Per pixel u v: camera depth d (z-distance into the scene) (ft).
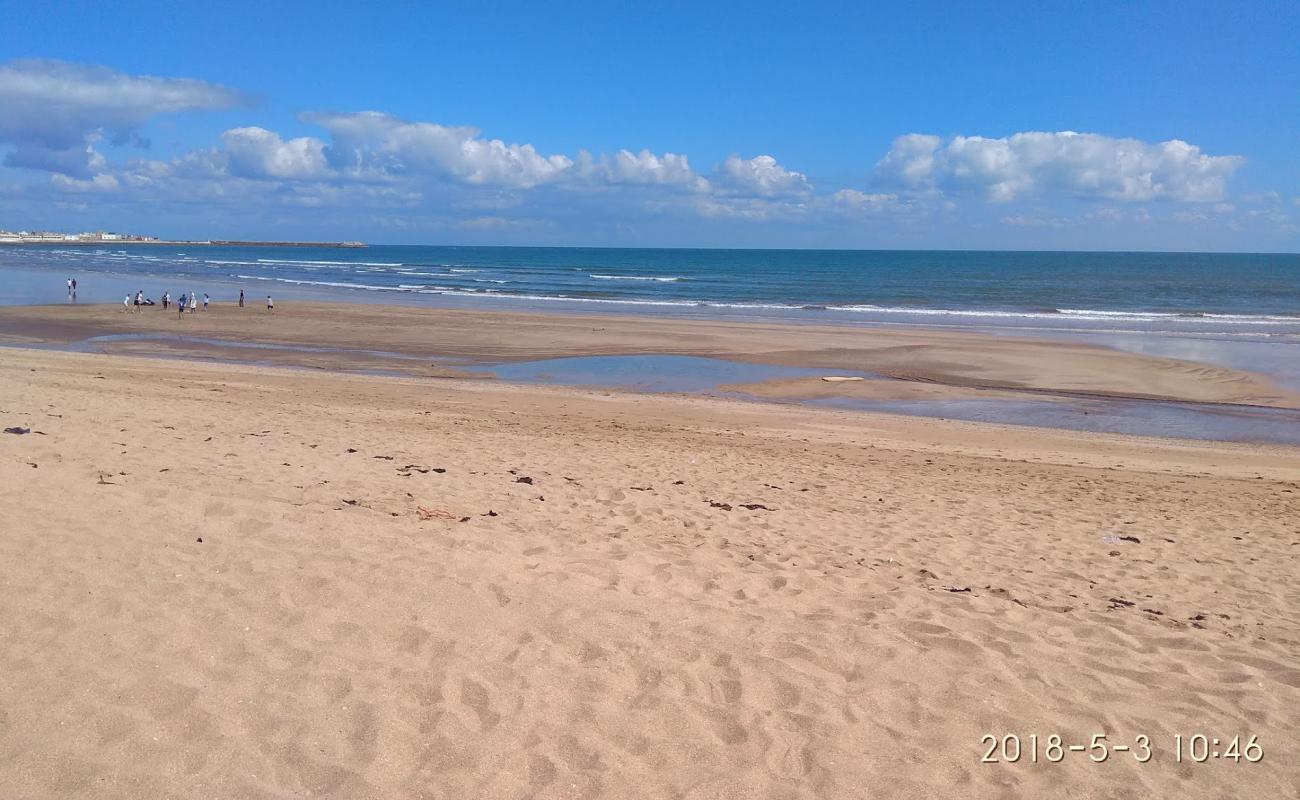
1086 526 27.86
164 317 117.50
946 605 17.75
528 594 16.17
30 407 34.73
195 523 18.65
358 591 15.58
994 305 169.99
